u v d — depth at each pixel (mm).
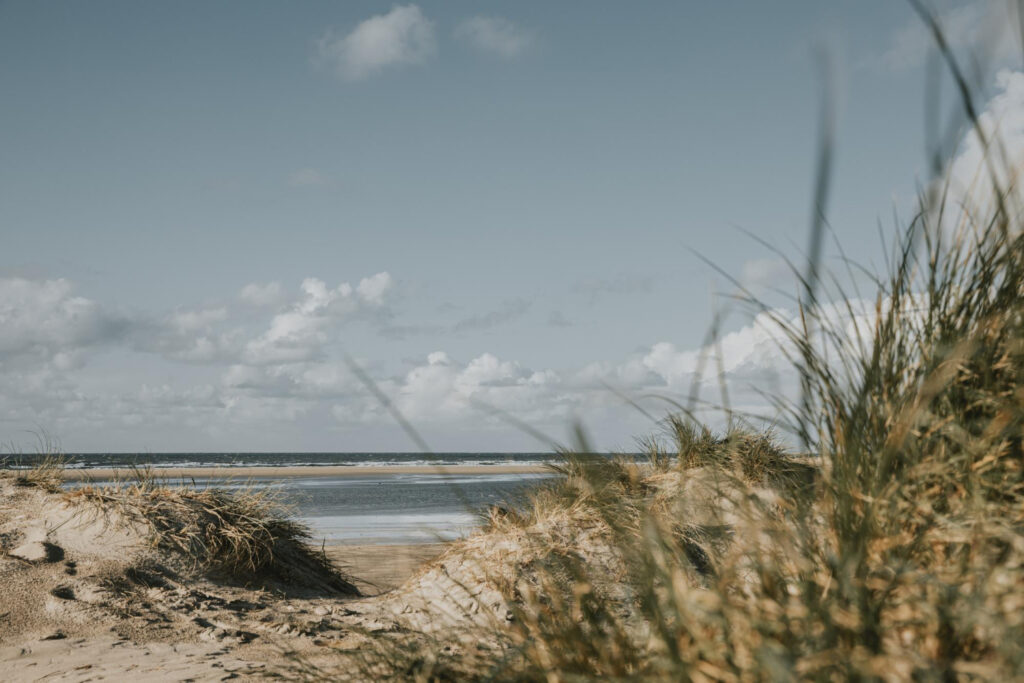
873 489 1569
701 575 1733
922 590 1383
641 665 1604
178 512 7062
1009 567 1370
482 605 2182
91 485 7355
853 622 1324
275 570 7148
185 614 5434
